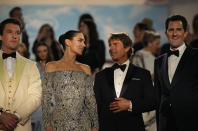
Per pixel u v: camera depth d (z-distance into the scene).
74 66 4.27
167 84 4.62
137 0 11.46
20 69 4.34
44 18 11.33
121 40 4.70
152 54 6.59
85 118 4.22
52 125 4.15
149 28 8.34
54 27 11.35
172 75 4.65
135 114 4.61
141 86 4.66
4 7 11.17
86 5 11.45
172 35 4.65
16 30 4.35
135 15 11.48
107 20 11.48
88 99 4.28
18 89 4.28
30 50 11.09
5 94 4.26
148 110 4.62
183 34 4.66
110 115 4.62
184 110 4.51
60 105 4.14
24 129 4.27
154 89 4.71
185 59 4.59
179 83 4.54
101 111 4.67
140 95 4.64
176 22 4.65
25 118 4.24
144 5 11.43
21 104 4.27
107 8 11.49
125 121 4.57
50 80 4.18
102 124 4.63
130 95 4.61
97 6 11.47
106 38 11.45
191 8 10.88
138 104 4.54
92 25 6.93
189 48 4.66
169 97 4.59
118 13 11.49
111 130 4.59
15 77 4.30
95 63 6.75
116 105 4.52
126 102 4.52
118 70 4.75
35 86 4.37
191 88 4.50
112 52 4.73
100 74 4.81
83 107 4.23
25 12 11.27
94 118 4.29
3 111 4.21
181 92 4.52
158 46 6.61
